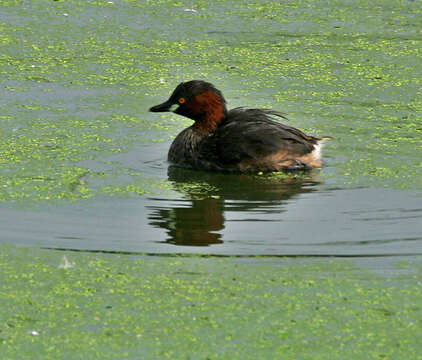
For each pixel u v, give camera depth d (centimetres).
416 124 1541
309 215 1172
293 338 858
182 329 872
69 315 898
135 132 1512
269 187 1295
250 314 902
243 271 999
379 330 873
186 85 1448
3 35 1978
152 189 1273
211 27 2070
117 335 859
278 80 1756
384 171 1342
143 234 1105
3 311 904
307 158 1380
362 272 998
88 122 1541
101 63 1838
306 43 1973
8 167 1325
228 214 1178
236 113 1470
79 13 2150
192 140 1424
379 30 2066
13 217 1146
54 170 1323
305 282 973
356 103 1641
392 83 1747
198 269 1005
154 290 953
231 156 1377
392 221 1146
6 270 996
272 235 1105
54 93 1673
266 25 2092
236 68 1816
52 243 1071
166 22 2097
